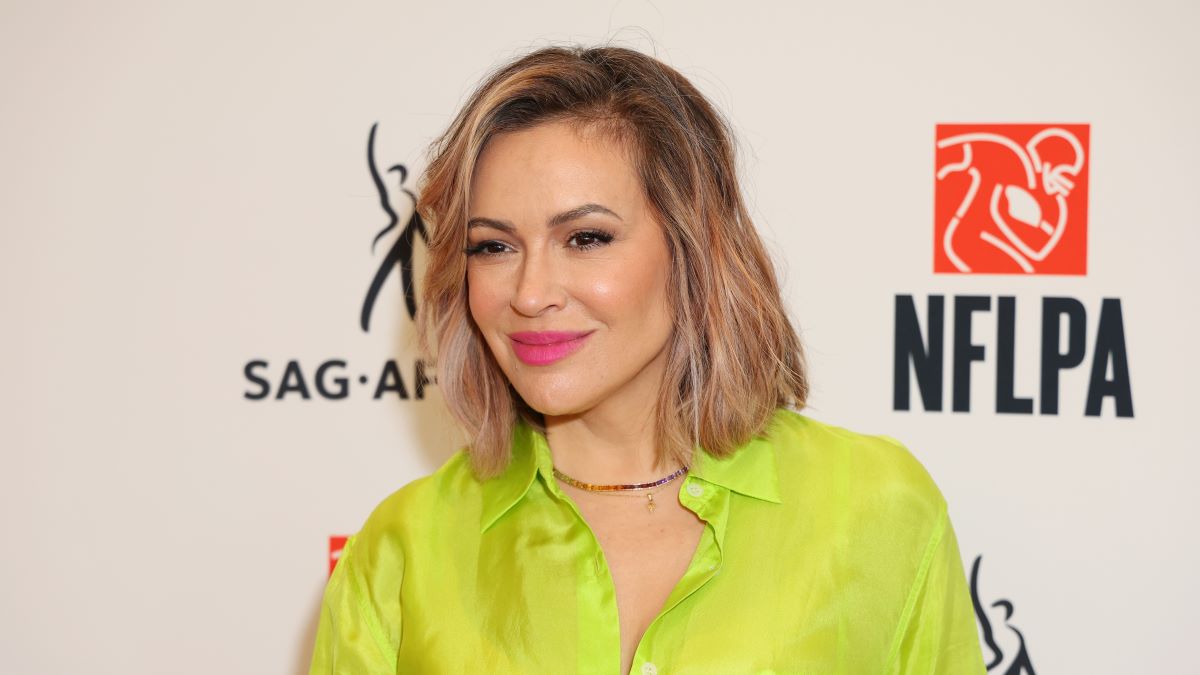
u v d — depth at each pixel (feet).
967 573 6.01
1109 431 5.88
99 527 6.43
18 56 6.39
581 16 6.19
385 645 3.97
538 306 3.42
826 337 6.06
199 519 6.41
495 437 4.00
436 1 6.26
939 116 5.96
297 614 6.39
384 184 6.30
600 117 3.52
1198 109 5.77
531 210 3.44
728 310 3.73
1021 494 5.96
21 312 6.40
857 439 4.04
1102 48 5.84
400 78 6.29
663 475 3.86
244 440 6.39
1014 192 5.92
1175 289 5.81
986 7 5.91
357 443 6.35
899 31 5.98
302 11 6.31
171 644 6.43
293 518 6.38
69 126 6.37
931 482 4.00
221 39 6.33
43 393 6.42
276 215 6.34
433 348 4.23
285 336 6.36
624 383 3.65
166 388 6.40
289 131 6.32
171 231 6.37
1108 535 5.90
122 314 6.40
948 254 5.97
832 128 6.03
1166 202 5.81
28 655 6.42
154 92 6.35
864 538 3.75
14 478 6.44
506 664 3.65
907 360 6.00
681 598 3.51
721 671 3.49
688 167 3.64
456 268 3.71
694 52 6.12
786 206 6.07
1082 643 5.93
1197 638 5.83
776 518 3.76
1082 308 5.89
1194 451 5.80
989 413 5.97
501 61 6.24
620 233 3.49
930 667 3.77
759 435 3.95
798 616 3.59
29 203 6.39
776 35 6.06
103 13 6.36
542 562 3.76
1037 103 5.90
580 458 3.93
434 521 4.03
